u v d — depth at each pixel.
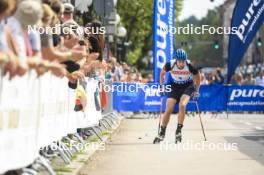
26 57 9.81
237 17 33.38
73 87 15.07
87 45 16.94
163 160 15.70
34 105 10.76
